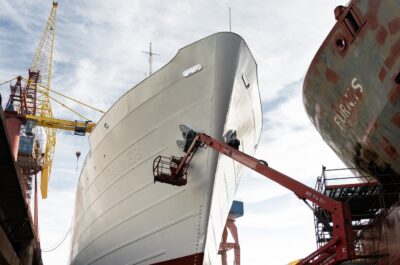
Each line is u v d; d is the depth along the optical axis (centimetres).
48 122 3183
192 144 1376
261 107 1809
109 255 1733
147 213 1556
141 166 1591
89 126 3256
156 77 1557
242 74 1509
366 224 1794
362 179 1794
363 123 1394
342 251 985
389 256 1438
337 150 1773
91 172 1947
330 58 1399
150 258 1532
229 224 3462
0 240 1227
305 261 1038
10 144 1220
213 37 1452
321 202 1065
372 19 1196
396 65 1156
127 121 1658
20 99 3297
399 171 1405
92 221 1897
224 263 3322
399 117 1226
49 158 3962
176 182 1389
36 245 2345
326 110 1578
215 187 1430
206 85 1440
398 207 1386
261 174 1192
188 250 1425
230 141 1445
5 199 1634
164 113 1525
